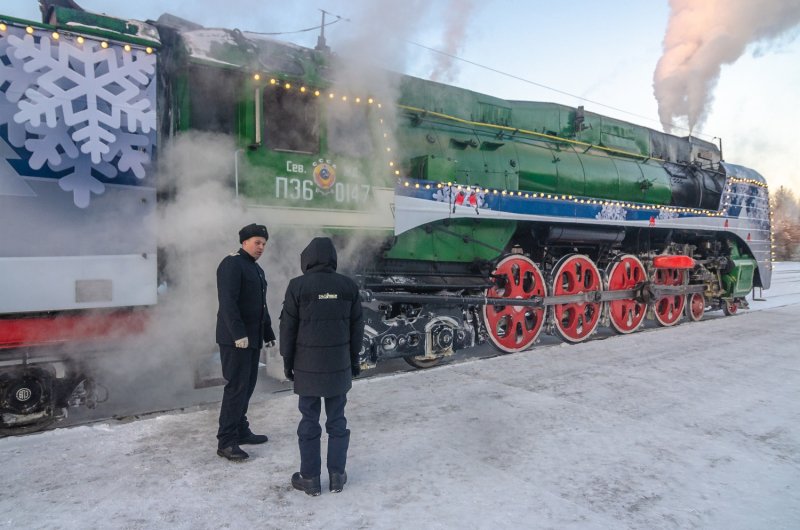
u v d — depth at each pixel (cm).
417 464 336
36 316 361
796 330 873
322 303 301
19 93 338
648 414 439
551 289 735
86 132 358
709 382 540
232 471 322
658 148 1016
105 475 313
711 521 273
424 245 589
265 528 259
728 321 980
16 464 326
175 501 284
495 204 634
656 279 935
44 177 349
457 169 639
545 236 750
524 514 276
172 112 418
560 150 802
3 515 267
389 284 543
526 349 721
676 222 934
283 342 304
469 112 697
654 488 308
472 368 590
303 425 300
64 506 277
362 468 330
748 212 1161
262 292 366
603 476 323
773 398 489
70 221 358
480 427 403
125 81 372
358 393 490
